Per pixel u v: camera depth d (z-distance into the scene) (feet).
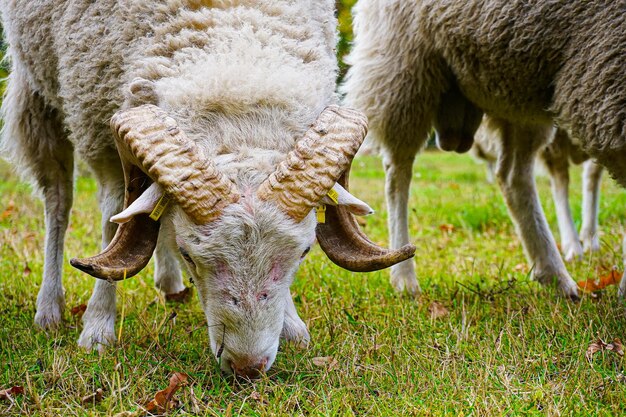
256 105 4.65
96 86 5.26
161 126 4.41
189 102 4.62
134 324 5.83
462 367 5.07
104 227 5.70
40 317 6.09
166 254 6.78
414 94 6.76
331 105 4.68
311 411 4.60
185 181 4.36
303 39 5.00
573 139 6.07
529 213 7.17
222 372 4.96
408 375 4.91
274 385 4.83
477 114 7.14
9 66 6.55
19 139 6.31
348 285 6.86
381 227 10.33
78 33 5.26
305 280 6.93
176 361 5.19
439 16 6.28
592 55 5.57
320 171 4.47
